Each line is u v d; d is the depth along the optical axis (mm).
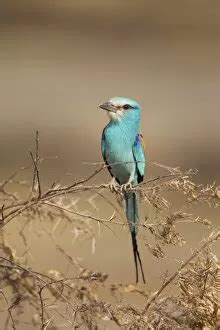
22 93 24266
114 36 28219
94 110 23484
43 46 26844
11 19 27812
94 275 8414
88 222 9203
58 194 7961
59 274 8875
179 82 25844
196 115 23703
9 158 19562
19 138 21234
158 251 7641
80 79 25438
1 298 9102
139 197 8219
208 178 19688
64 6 28328
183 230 14797
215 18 28703
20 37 27109
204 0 29250
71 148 20781
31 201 8070
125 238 14500
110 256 14023
